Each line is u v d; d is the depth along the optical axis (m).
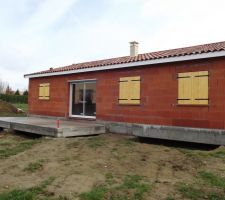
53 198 5.43
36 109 18.47
